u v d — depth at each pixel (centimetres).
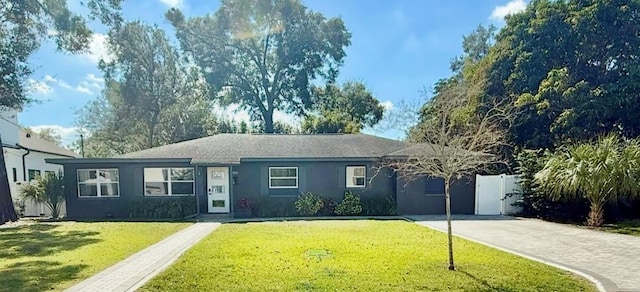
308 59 3180
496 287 516
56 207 1497
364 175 1517
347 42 3228
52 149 2383
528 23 1684
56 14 1487
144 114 2934
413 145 1448
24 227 1183
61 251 795
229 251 753
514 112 1575
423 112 1016
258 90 3284
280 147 1623
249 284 535
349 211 1462
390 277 562
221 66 3089
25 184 1566
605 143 1112
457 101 916
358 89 3528
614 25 1489
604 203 1098
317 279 554
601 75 1552
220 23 3039
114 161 1455
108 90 2956
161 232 1053
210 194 1516
